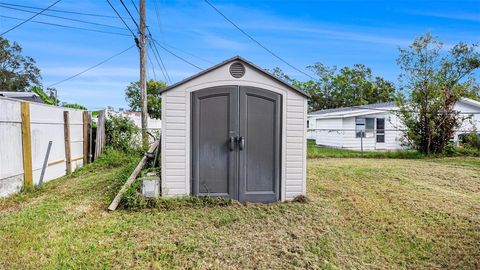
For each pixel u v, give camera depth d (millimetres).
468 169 8578
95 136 9953
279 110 5078
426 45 11570
